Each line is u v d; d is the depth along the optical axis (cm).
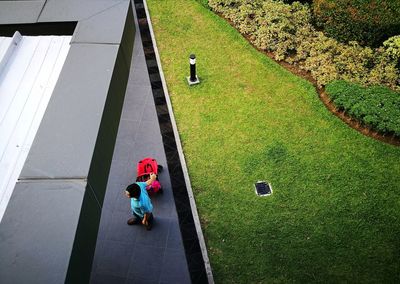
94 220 385
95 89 445
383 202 794
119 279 717
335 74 988
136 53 1125
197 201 812
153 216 796
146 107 993
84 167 380
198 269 729
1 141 464
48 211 351
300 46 1067
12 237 336
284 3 1193
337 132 908
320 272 713
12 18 532
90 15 530
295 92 991
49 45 563
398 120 876
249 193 818
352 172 840
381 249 736
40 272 318
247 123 936
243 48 1105
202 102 984
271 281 706
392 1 1040
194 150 892
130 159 888
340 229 762
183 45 1124
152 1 1263
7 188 425
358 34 1030
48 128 409
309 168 849
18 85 521
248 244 750
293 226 769
